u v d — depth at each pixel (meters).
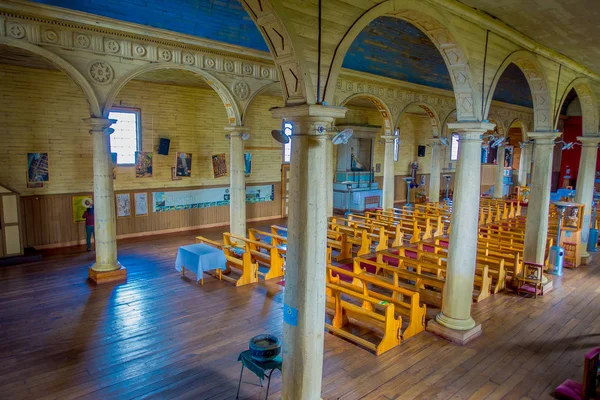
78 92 12.02
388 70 13.99
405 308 7.09
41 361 5.98
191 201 14.86
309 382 4.55
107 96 8.70
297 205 4.28
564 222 11.35
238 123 11.03
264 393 5.29
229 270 10.06
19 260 10.48
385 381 5.59
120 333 6.87
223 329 7.06
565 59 8.78
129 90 12.97
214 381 5.55
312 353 4.50
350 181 19.92
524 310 8.20
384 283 7.27
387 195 15.74
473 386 5.54
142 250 12.02
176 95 14.08
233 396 5.22
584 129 11.51
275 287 9.09
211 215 15.45
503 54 6.93
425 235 13.27
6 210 10.34
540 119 9.01
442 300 7.26
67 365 5.88
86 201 12.43
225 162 15.64
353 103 19.69
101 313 7.64
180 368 5.85
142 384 5.45
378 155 22.16
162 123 13.84
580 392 5.25
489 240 11.41
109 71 8.62
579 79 9.84
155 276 9.74
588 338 7.02
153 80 13.13
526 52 7.49
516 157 27.88
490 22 6.30
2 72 10.74
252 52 10.60
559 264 10.53
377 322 6.65
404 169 23.41
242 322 7.34
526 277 9.20
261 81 11.29
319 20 4.10
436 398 5.25
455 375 5.79
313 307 4.42
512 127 27.72
